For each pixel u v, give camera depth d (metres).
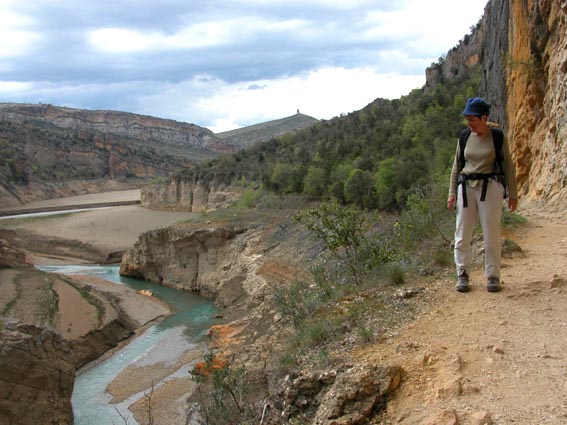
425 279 7.78
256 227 45.50
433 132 44.56
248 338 21.45
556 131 14.79
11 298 35.53
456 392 4.28
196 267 46.78
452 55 65.62
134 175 189.38
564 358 4.64
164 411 20.09
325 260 16.03
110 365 27.03
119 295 42.31
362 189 42.31
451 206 6.79
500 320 5.65
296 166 62.94
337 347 5.89
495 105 25.33
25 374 18.47
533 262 7.80
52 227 80.25
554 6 16.12
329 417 4.42
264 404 5.60
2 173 134.38
